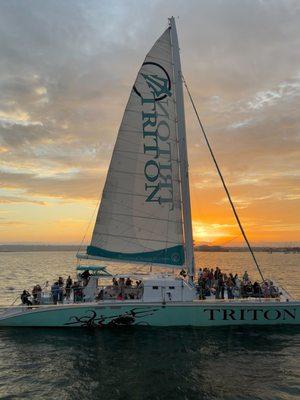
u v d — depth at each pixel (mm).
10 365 15930
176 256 21906
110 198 22188
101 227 22016
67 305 20406
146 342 18484
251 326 20641
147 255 21969
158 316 20328
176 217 22250
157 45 23094
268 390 13672
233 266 94000
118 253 21906
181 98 22766
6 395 13352
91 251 21812
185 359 16484
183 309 20359
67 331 20141
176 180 22547
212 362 16156
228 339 18922
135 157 22453
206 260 141875
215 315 20469
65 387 13891
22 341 18672
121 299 20953
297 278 56281
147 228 22156
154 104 22844
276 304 20688
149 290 20734
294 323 20766
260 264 107250
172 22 23297
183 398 12984
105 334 19656
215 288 22078
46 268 88938
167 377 14688
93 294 21672
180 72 22984
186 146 22547
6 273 71312
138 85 22859
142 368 15500
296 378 14711
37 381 14438
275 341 18719
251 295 22062
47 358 16609
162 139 22703
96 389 13703
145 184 22359
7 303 33906
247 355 16969
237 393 13398
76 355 16922
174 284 20875
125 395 13195
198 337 19172
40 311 20500
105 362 16156
